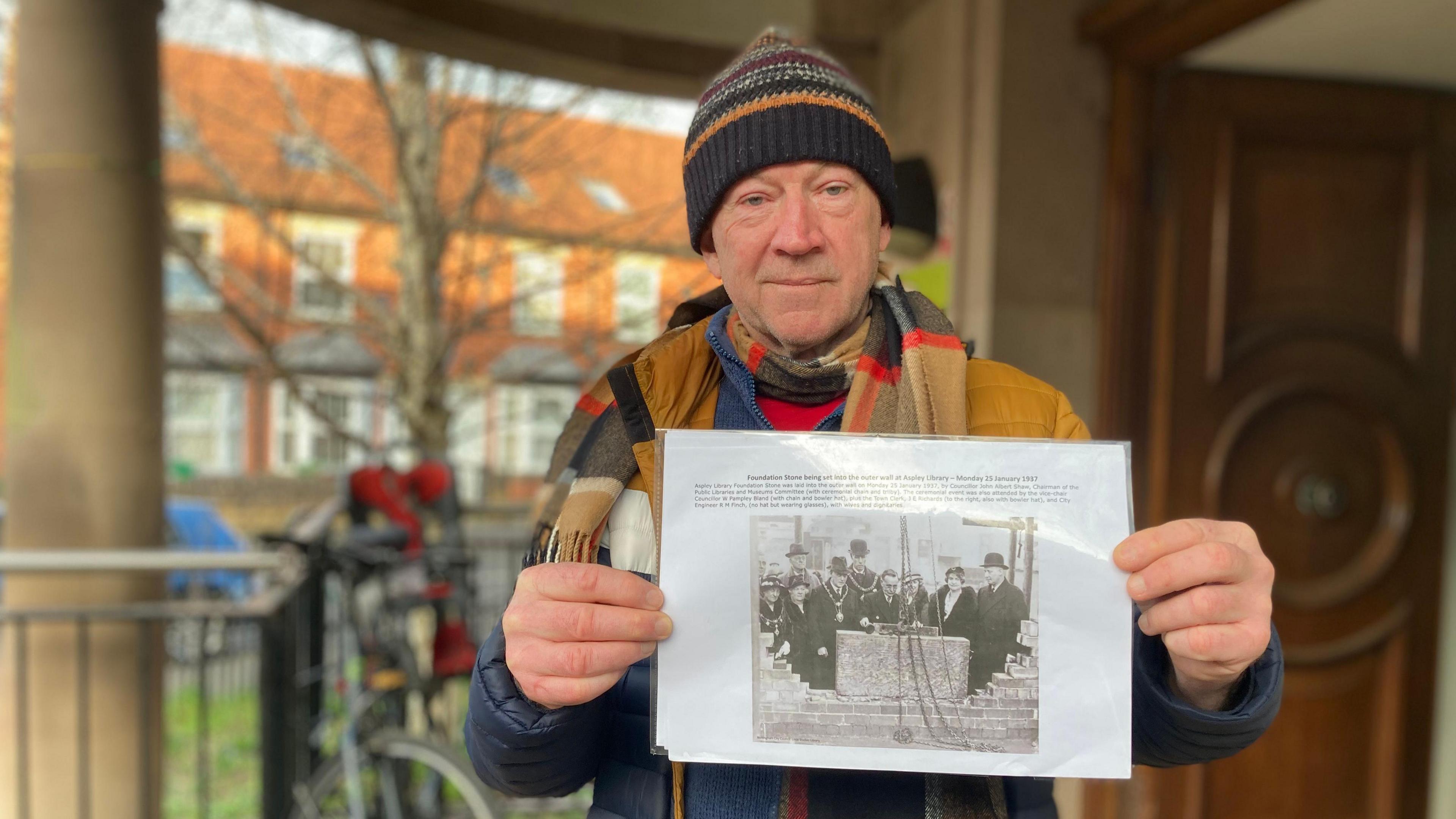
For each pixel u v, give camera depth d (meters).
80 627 2.64
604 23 3.80
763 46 0.98
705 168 0.92
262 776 2.64
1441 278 2.63
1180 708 0.79
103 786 2.78
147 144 2.92
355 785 2.67
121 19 2.85
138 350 2.90
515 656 0.79
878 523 0.80
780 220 0.88
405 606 3.02
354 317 7.39
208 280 5.57
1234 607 0.73
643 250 6.53
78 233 2.81
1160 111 2.58
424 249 5.90
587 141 6.64
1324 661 2.59
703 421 0.96
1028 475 0.80
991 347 2.58
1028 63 2.60
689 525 0.81
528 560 1.03
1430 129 2.63
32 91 2.81
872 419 0.89
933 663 0.79
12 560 2.50
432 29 3.57
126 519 2.87
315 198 6.73
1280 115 2.59
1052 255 2.63
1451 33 2.30
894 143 3.15
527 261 7.31
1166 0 2.33
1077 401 2.64
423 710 3.09
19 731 2.72
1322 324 2.59
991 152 2.60
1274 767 2.59
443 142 6.11
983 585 0.79
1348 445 2.61
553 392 13.91
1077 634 0.78
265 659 2.64
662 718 0.80
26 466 2.82
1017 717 0.78
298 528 3.42
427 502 3.46
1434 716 2.64
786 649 0.79
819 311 0.89
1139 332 2.59
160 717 2.94
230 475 14.12
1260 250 2.60
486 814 2.65
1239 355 2.59
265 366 6.26
